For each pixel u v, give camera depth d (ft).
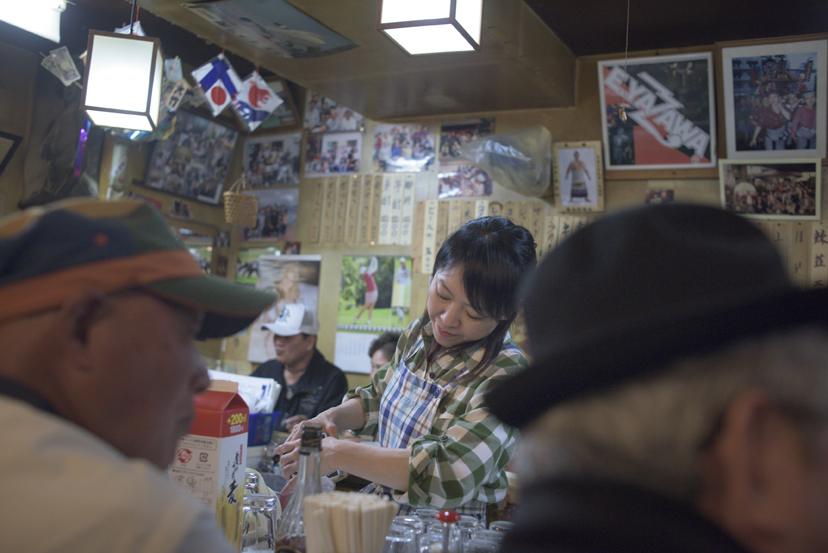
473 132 13.10
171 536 1.78
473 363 4.78
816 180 10.30
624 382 1.45
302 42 9.77
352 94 12.10
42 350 2.01
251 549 3.93
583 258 1.59
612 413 1.45
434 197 13.43
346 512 2.90
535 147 11.32
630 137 11.41
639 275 1.44
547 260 1.69
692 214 1.53
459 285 4.59
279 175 15.28
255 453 7.87
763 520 1.35
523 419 1.65
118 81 7.62
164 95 9.69
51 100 13.10
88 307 2.02
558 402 1.55
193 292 2.23
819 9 9.87
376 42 9.63
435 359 5.07
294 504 3.36
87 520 1.73
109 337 2.05
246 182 15.67
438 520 3.36
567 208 11.82
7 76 12.92
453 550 3.38
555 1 9.95
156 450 2.25
